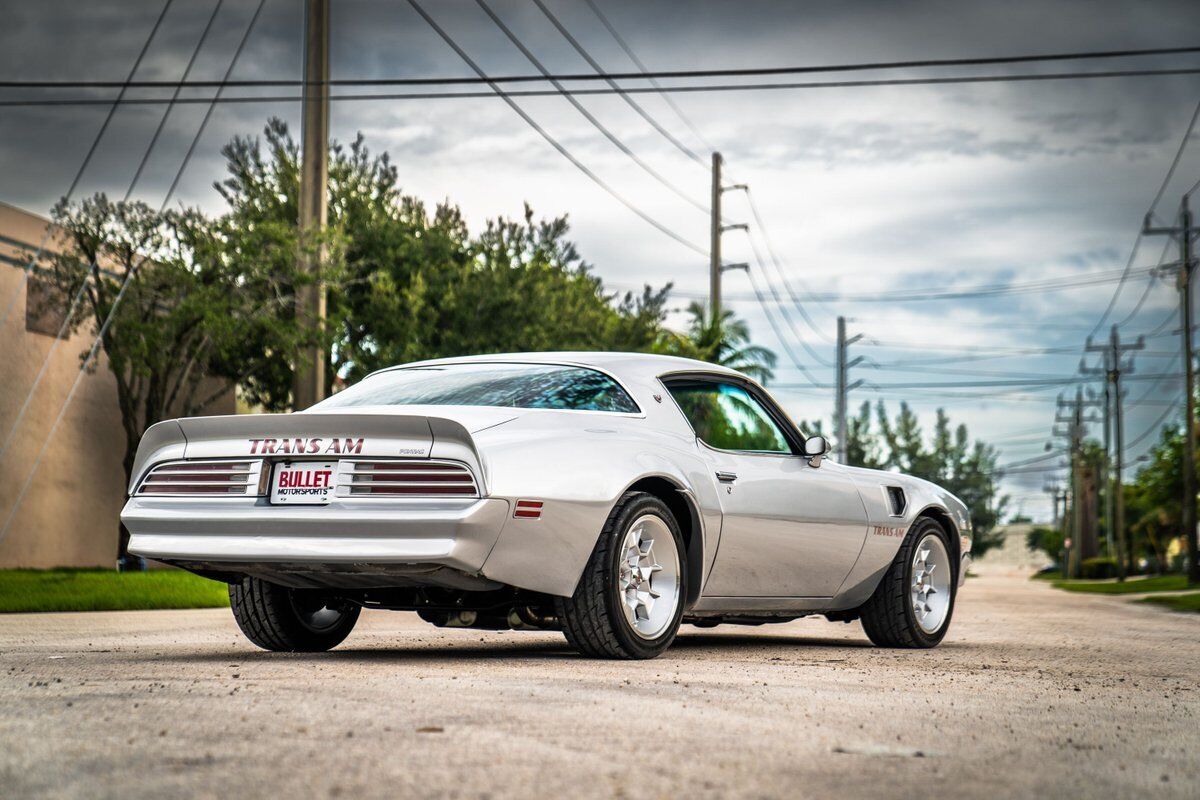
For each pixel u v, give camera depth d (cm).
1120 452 5759
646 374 602
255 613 588
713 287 3700
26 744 310
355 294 2509
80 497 2312
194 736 322
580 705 383
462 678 450
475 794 261
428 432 495
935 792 278
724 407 632
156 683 430
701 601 593
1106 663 638
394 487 495
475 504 485
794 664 562
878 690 461
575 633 534
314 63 1755
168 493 534
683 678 472
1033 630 983
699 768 294
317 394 1836
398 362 2330
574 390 565
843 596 686
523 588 510
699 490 578
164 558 532
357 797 256
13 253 2139
